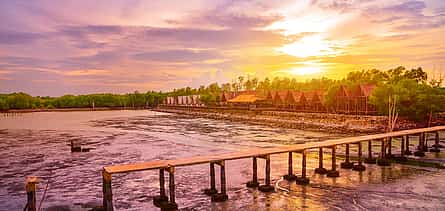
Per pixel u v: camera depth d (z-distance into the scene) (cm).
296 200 2031
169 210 1883
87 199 2152
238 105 12119
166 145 4578
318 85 13800
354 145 4050
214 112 12019
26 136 5947
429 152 3550
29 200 1564
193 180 2562
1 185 2511
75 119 11319
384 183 2381
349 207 1900
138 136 5819
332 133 5812
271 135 5616
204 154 3775
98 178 2703
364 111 6675
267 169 2247
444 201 1988
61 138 5606
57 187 2444
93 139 5419
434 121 5553
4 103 17912
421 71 9750
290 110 8512
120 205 2022
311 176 2606
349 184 2367
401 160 3078
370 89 7000
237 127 7406
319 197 2086
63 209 1959
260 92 11994
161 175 1998
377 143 4244
